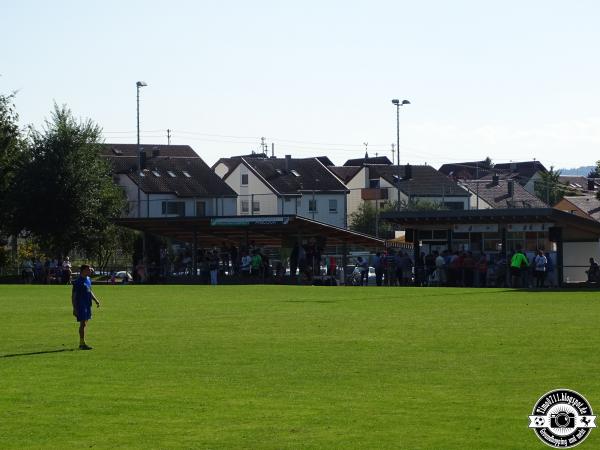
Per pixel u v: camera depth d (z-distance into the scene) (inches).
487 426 669.3
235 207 4911.4
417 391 800.3
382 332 1219.9
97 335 1240.8
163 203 4729.3
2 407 756.6
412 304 1704.0
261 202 5211.6
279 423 691.4
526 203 5556.1
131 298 1988.2
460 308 1590.8
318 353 1028.5
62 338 1211.2
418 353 1014.4
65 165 3302.2
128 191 4724.4
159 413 729.6
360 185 5654.5
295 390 813.9
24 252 3447.3
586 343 1070.4
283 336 1190.9
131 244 3614.7
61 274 2970.0
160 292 2225.6
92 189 3341.5
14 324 1408.7
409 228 2640.3
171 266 3100.4
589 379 835.4
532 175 7032.5
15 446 636.1
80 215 3329.2
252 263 2783.0
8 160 3324.3
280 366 942.4
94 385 850.8
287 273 3080.7
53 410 743.7
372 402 758.5
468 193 5403.5
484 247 2564.0
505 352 1007.6
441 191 5398.6
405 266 2603.3
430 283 2544.3
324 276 2689.5
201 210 4815.5
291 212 5182.1
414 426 673.6
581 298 1830.7
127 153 5349.4
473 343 1087.6
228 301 1854.1
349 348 1064.2
